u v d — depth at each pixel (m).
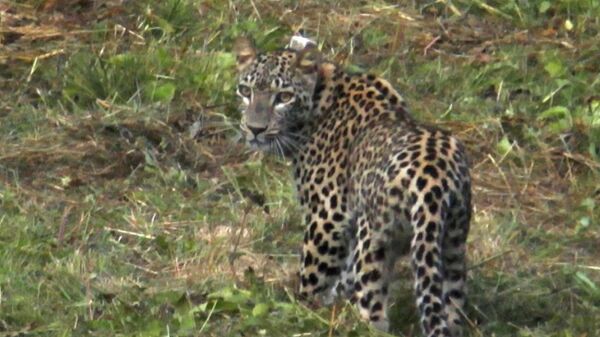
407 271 11.98
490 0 17.06
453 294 10.69
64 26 16.03
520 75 15.65
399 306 11.43
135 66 15.20
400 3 16.98
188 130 14.59
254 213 13.16
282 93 11.81
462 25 16.67
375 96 11.71
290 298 11.30
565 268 12.31
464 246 10.68
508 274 12.20
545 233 13.12
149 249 12.40
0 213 12.93
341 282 11.64
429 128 11.04
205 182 13.70
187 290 11.58
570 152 14.47
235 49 12.27
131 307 11.18
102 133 14.29
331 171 11.63
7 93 14.95
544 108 15.20
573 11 16.80
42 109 14.75
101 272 11.95
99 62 15.17
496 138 14.62
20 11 16.28
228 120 14.66
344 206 11.53
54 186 13.52
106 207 13.17
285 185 13.61
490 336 11.18
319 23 16.44
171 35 16.00
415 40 16.28
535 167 14.30
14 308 11.23
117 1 16.44
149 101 14.95
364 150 11.23
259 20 16.44
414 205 10.30
